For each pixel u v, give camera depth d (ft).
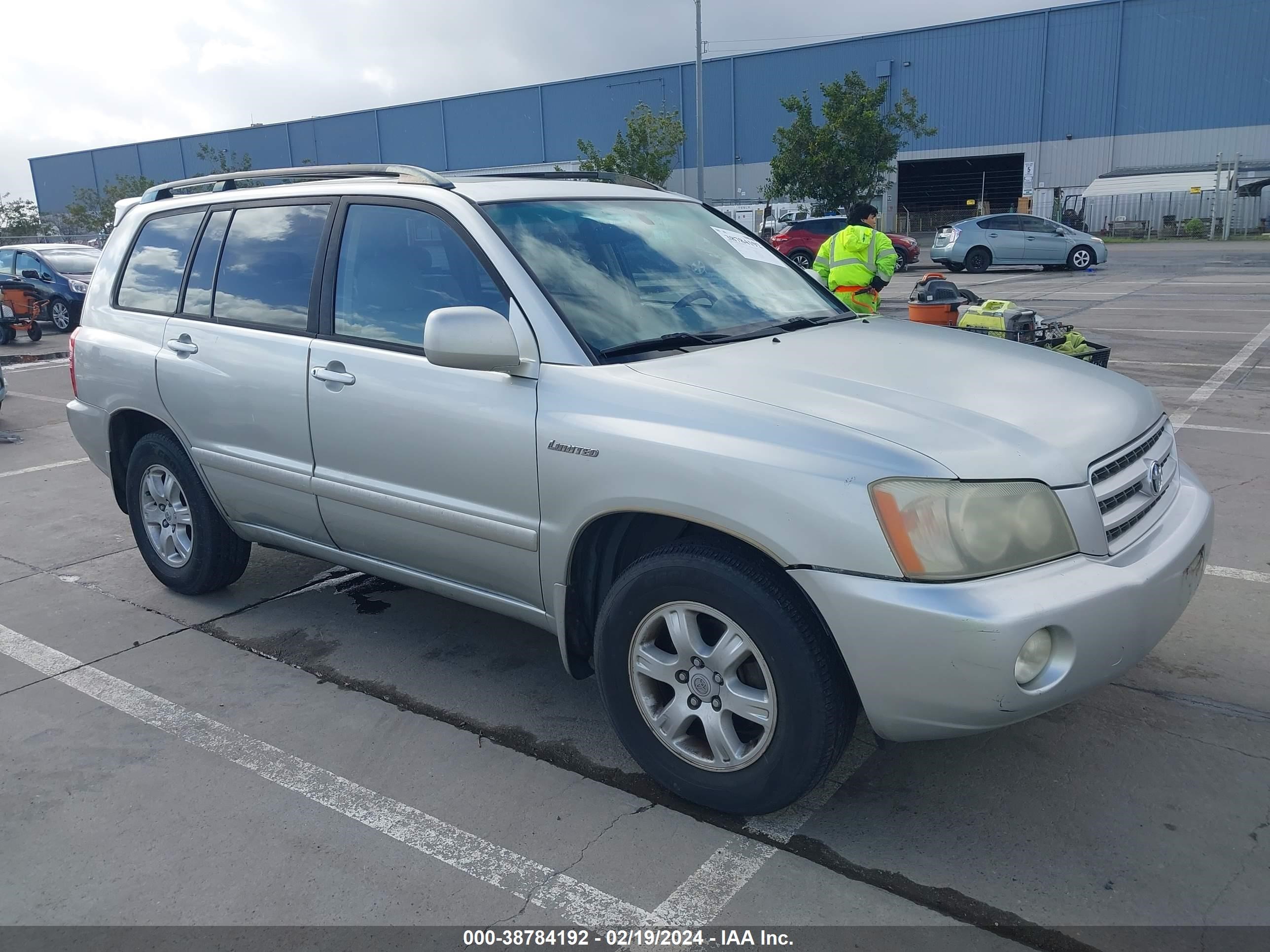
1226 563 15.80
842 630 8.36
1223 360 33.30
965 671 8.04
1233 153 122.83
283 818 10.08
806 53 140.87
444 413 10.94
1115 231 118.21
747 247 13.97
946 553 8.13
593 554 10.42
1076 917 8.32
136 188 154.10
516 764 11.00
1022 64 130.93
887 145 106.01
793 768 8.97
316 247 12.80
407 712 12.25
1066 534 8.55
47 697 12.86
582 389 9.96
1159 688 12.06
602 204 12.71
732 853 9.30
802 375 9.82
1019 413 9.29
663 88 149.28
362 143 171.53
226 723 12.07
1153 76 124.88
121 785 10.76
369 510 12.10
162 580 16.10
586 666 11.14
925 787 10.26
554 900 8.76
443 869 9.23
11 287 53.72
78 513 21.21
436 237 11.55
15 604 16.08
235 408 13.44
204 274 14.32
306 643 14.30
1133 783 10.18
